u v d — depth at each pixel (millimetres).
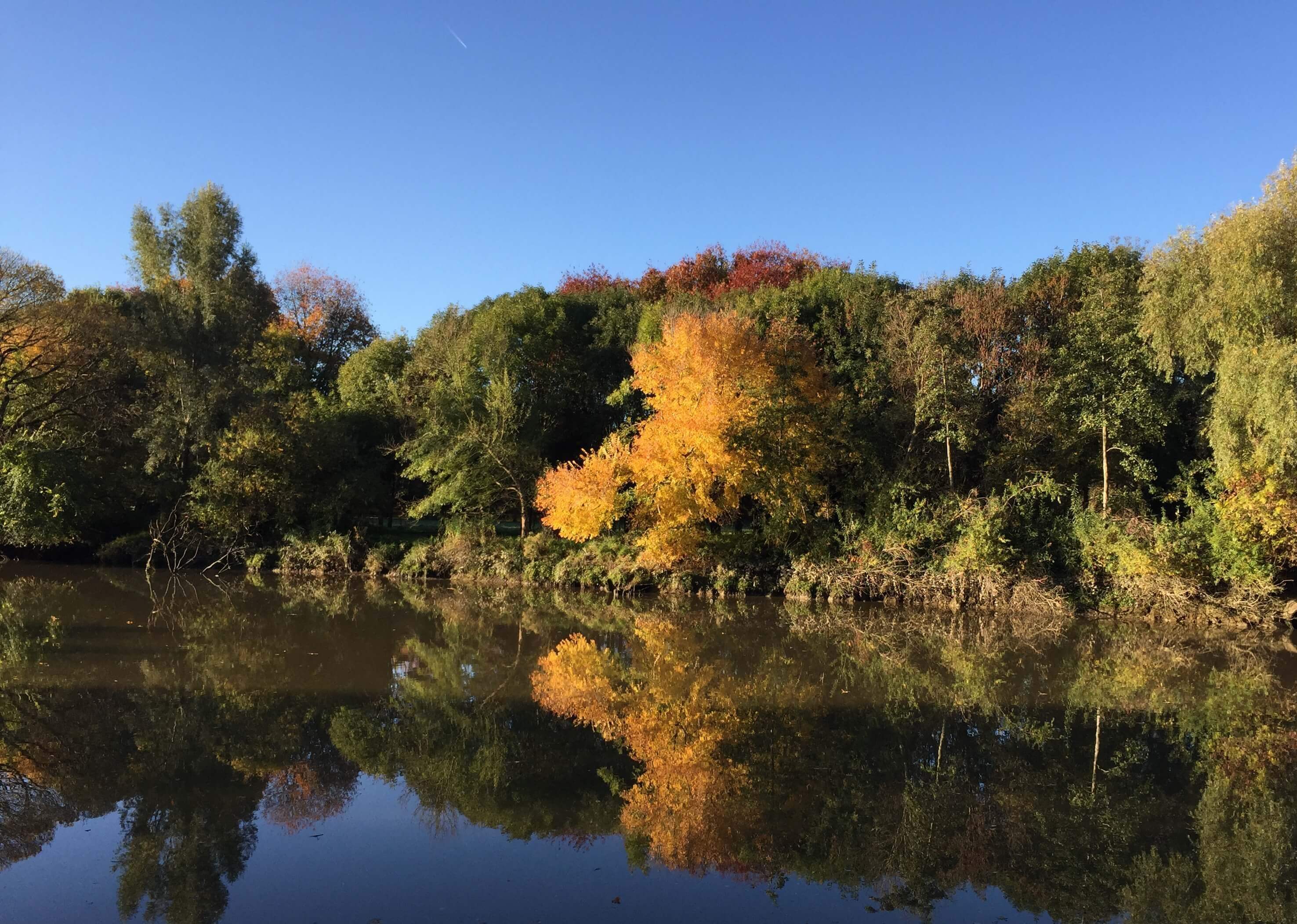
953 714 12094
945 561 21562
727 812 8398
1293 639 17953
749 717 11773
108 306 29578
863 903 6602
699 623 19344
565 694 12914
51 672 13508
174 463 28734
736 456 21969
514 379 30141
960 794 9000
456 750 10188
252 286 33312
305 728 10922
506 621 19312
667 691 13180
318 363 46812
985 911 6504
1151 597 19766
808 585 22156
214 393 28484
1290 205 17297
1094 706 12664
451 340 32938
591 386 33625
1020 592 20547
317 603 21234
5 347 26391
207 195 32125
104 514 27797
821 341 28000
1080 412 22219
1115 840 7906
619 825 8070
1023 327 24812
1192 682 14195
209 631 17281
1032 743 10820
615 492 23312
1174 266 19188
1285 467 17750
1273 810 8664
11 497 24438
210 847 7402
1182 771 9820
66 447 26453
